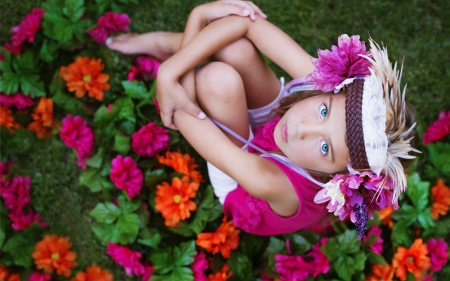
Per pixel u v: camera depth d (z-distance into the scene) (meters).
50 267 1.83
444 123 1.97
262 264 1.84
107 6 2.02
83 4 1.96
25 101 1.87
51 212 1.93
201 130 1.42
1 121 1.83
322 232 1.81
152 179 1.76
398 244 1.85
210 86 1.42
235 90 1.43
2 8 1.99
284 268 1.72
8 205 1.84
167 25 2.06
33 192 1.93
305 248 1.79
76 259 1.92
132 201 1.79
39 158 1.94
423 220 1.87
